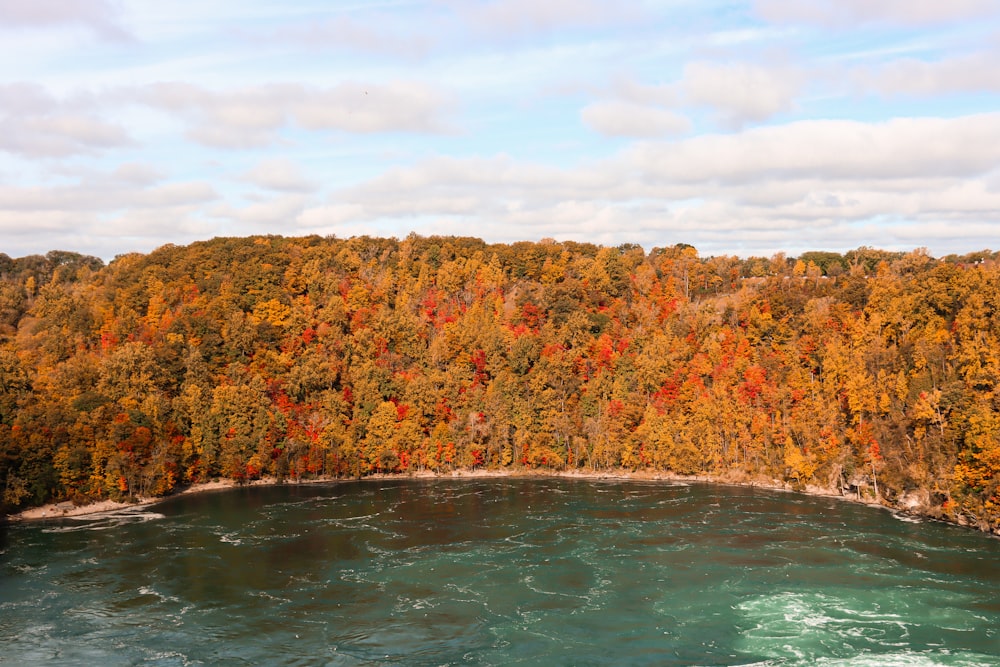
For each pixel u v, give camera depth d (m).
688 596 96.69
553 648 81.81
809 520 136.62
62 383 173.50
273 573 108.44
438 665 78.19
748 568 107.56
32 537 129.00
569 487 176.00
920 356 155.88
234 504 157.12
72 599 97.94
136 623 89.88
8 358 171.62
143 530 133.75
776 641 82.19
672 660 78.31
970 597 94.19
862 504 150.88
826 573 104.50
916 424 147.00
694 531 129.38
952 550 114.94
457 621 89.75
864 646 80.56
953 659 77.00
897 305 178.38
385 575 107.06
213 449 177.50
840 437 164.88
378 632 86.88
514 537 127.19
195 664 78.94
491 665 77.88
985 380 137.25
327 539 126.88
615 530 131.00
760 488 171.50
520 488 175.00
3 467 143.88
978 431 129.50
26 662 79.38
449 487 177.25
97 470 155.38
